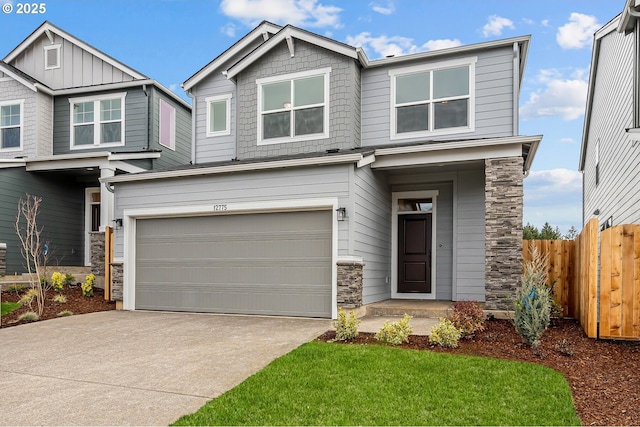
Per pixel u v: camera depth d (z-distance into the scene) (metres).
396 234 11.67
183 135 17.67
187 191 10.27
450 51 10.69
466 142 8.95
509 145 8.86
